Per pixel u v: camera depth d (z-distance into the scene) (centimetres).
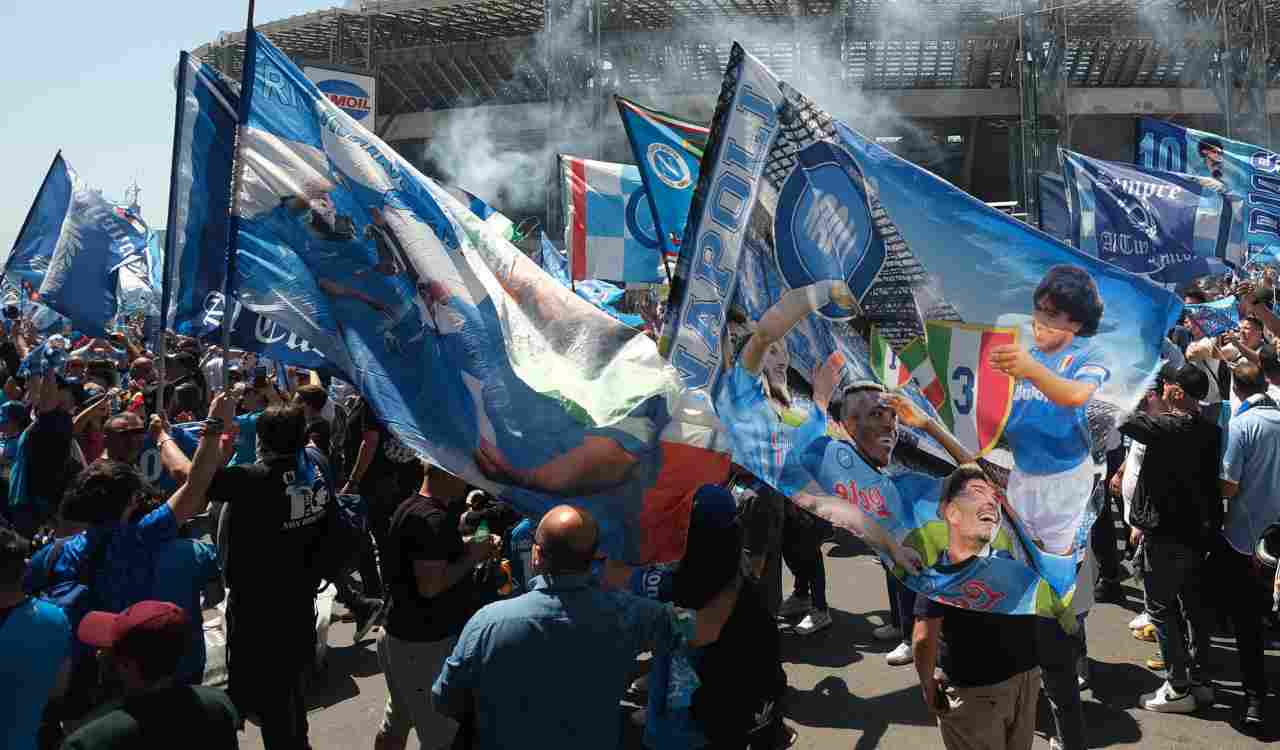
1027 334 372
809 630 703
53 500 653
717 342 374
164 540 402
